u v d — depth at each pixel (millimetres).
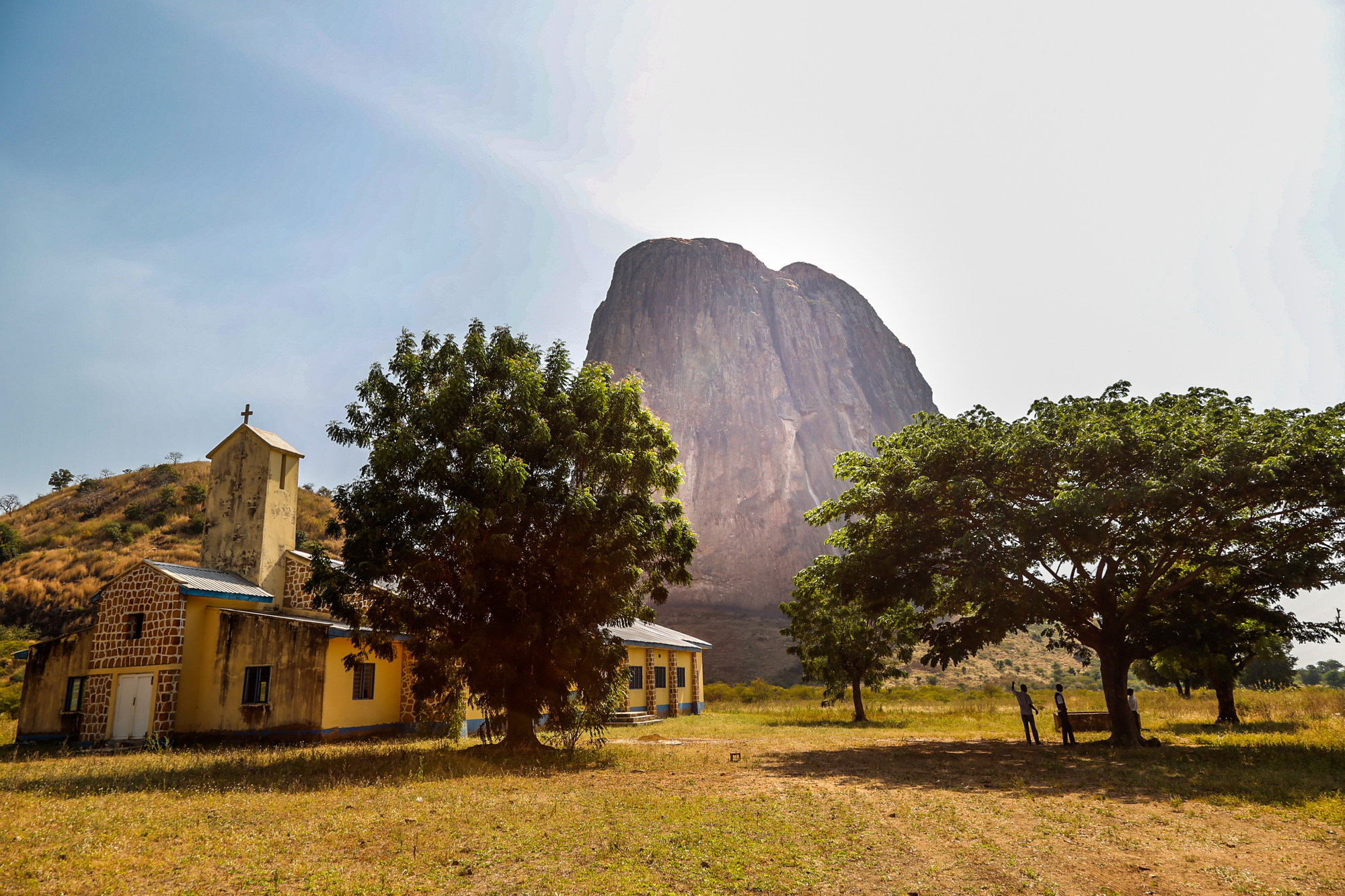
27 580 59000
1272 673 55031
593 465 17484
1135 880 6887
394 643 23828
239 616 22812
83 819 8516
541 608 17109
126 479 81938
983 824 9008
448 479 16328
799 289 166750
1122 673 19359
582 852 7367
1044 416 19922
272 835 7879
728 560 119312
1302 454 15969
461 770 13586
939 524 19516
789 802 10164
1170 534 17906
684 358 143875
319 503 74375
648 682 34938
